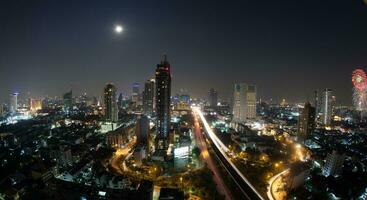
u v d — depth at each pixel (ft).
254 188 625.82
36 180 604.08
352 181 640.58
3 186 559.38
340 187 603.67
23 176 616.80
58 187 572.92
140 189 535.60
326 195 571.28
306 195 572.92
